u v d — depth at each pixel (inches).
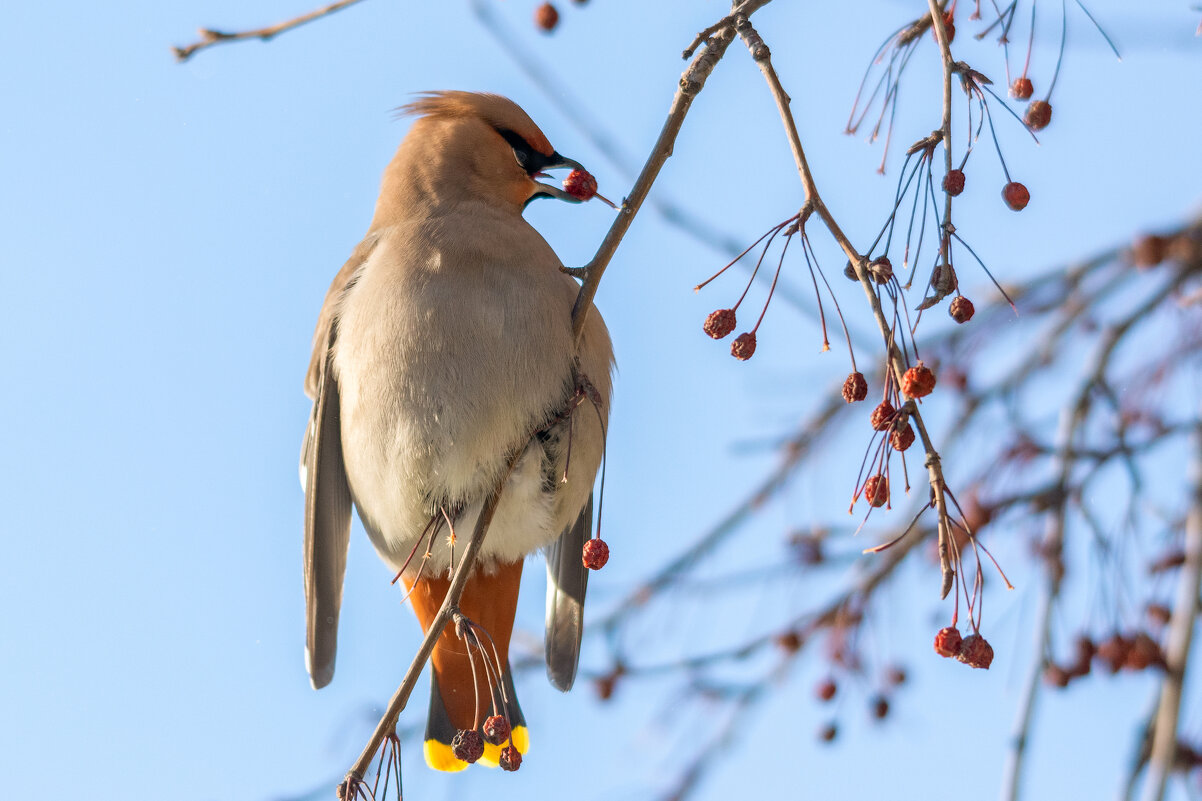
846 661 442.6
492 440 353.7
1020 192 294.5
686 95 312.8
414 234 371.2
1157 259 412.8
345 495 379.2
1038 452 426.6
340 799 290.4
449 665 375.9
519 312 356.5
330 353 379.9
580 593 399.2
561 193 410.9
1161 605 388.5
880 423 251.9
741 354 284.8
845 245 270.7
